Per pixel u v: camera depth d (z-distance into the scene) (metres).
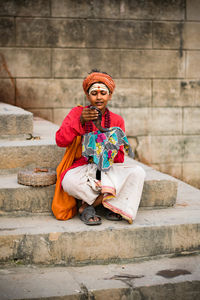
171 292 2.65
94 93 3.00
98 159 2.99
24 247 2.81
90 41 6.20
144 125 6.53
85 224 3.00
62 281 2.63
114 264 2.94
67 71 6.21
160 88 6.51
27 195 3.14
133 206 3.02
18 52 6.03
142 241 2.99
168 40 6.43
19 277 2.67
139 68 6.40
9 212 3.14
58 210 3.06
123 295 2.57
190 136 6.71
